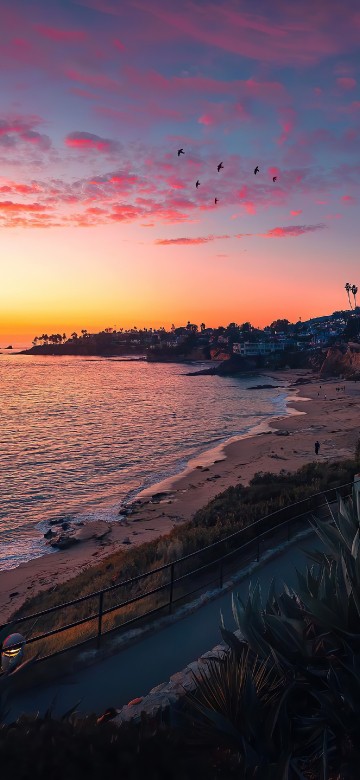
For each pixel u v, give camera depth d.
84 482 46.56
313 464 32.25
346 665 3.83
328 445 59.50
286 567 10.89
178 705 4.86
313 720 3.72
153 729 3.01
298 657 4.28
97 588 13.33
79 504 39.12
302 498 17.11
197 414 98.31
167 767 2.63
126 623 8.02
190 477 46.34
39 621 11.79
